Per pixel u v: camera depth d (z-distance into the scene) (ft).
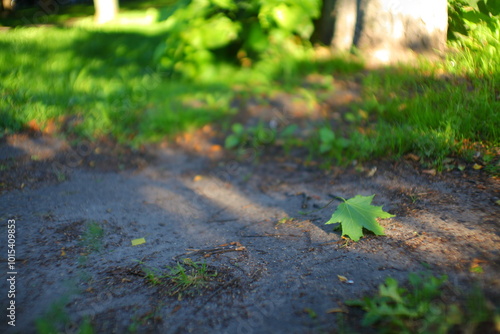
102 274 6.88
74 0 48.44
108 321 5.69
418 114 11.48
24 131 13.47
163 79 17.15
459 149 10.05
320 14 16.51
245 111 14.07
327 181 10.48
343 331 5.14
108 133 13.62
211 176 11.57
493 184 8.70
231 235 8.33
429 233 7.27
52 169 11.68
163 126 13.74
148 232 8.55
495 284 5.63
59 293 6.36
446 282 5.84
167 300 6.11
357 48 15.25
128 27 29.25
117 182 11.15
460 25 14.52
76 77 17.58
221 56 17.16
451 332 4.81
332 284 6.21
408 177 9.75
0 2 37.14
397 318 5.04
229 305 5.94
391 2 14.39
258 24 16.40
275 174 11.35
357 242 7.36
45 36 25.04
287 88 14.57
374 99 12.73
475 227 7.23
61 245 7.87
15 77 17.16
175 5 16.90
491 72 12.21
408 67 13.66
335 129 12.44
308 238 7.81
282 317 5.59
